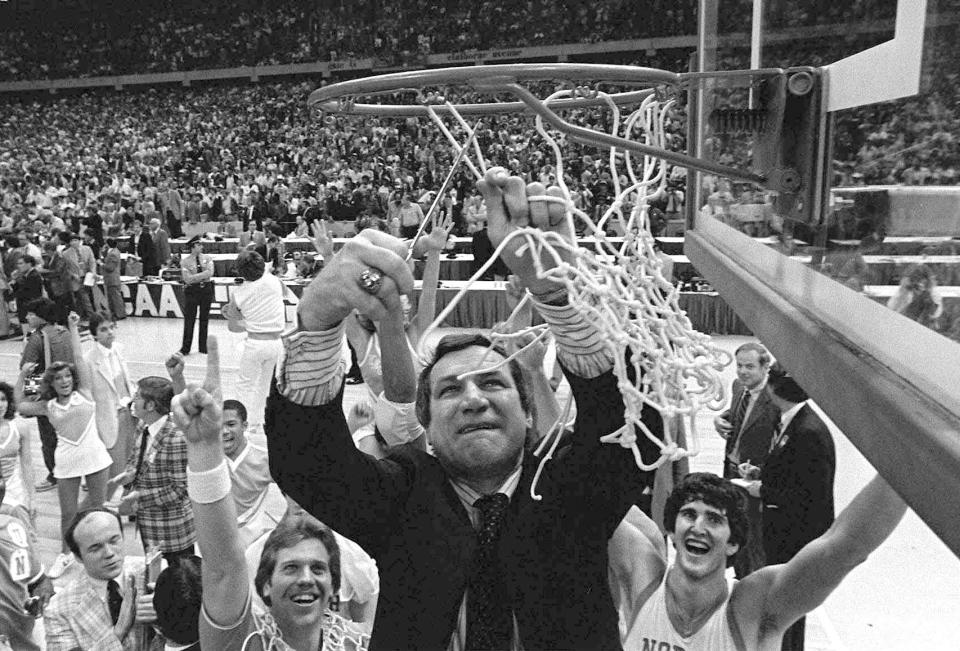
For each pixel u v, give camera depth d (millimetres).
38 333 7352
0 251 15484
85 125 31359
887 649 4234
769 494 3428
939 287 775
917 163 870
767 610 2127
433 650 1153
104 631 3121
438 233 1810
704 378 1078
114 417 6062
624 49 26391
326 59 30625
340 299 1043
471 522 1240
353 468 1167
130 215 18328
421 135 19625
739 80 1596
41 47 33875
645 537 2346
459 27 28609
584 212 1078
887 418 732
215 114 30219
